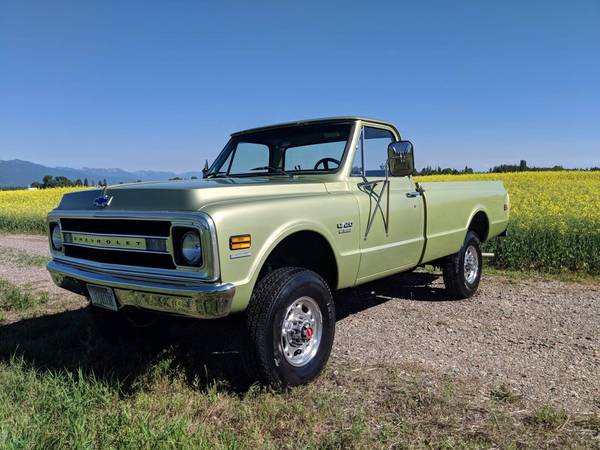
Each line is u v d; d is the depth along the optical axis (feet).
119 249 11.96
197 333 16.28
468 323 17.52
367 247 14.70
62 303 21.01
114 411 10.43
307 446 9.19
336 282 13.84
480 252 21.79
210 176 17.57
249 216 11.04
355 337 16.03
